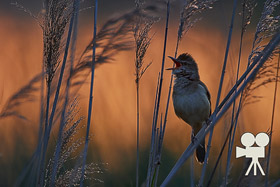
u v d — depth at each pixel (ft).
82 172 23.94
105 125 39.06
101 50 24.50
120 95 43.19
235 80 26.94
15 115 23.82
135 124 40.19
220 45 34.88
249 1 25.30
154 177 24.22
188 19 24.75
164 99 47.29
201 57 54.08
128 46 24.70
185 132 41.68
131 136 39.45
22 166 31.73
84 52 24.82
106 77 46.32
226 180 25.32
